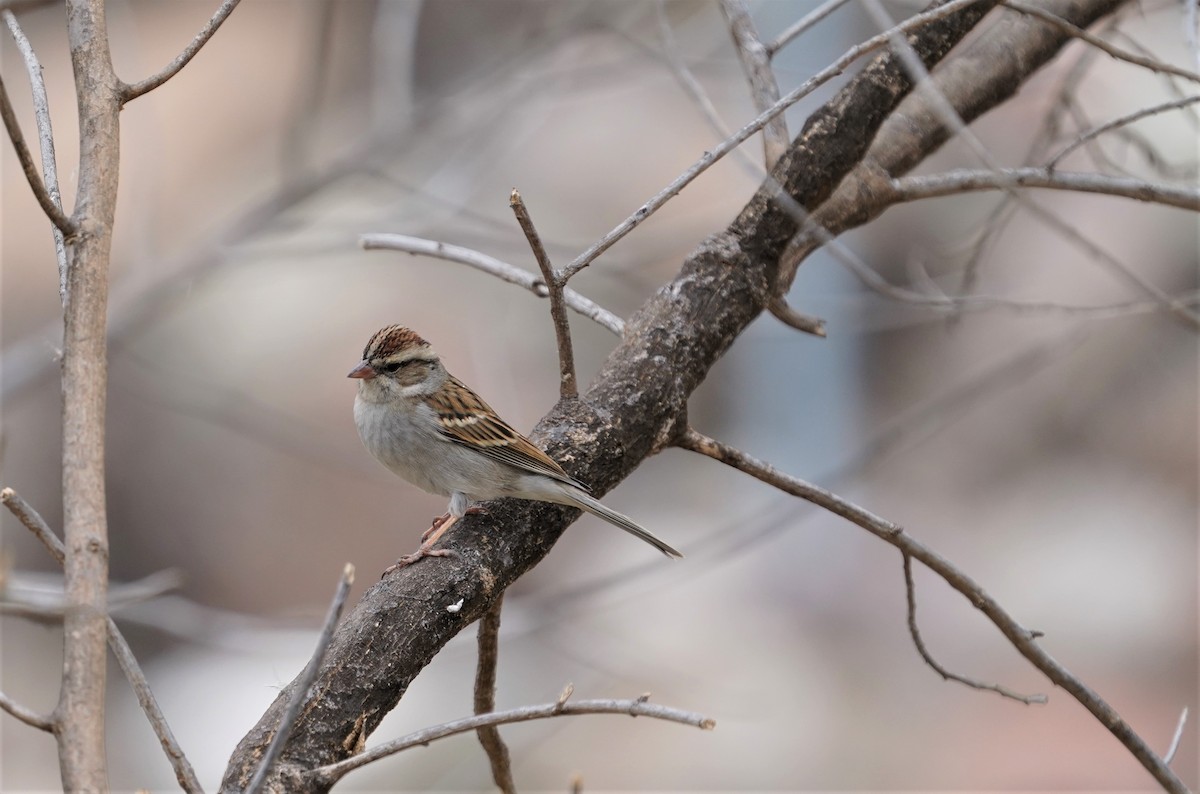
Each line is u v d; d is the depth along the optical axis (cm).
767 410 1773
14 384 1186
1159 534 1609
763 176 608
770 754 1315
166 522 1592
